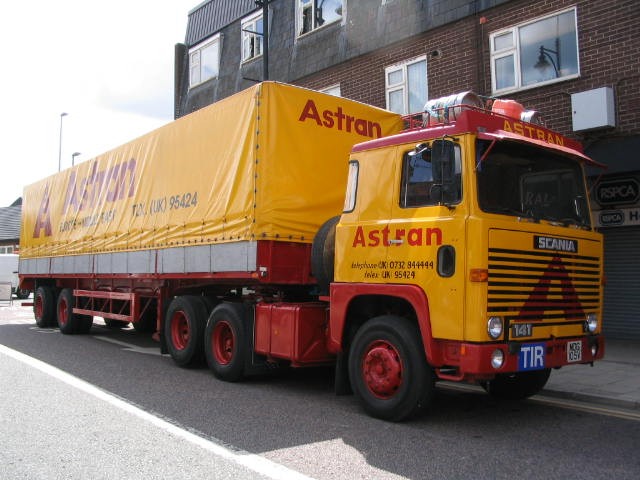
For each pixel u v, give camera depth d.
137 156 10.77
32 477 4.41
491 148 5.50
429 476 4.43
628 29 10.27
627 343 10.55
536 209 5.86
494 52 12.23
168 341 9.39
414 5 13.70
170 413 6.29
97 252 11.84
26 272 15.88
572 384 7.46
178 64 22.95
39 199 15.51
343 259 6.45
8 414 6.19
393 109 14.21
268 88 7.66
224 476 4.42
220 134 8.42
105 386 7.66
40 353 10.56
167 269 9.34
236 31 20.02
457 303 5.27
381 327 5.96
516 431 5.65
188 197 9.01
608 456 4.89
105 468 4.59
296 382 8.14
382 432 5.58
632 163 9.98
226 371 7.95
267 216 7.49
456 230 5.36
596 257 6.31
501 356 5.22
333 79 15.88
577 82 10.90
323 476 4.43
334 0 16.03
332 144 8.12
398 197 6.01
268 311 7.59
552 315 5.70
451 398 7.18
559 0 11.20
